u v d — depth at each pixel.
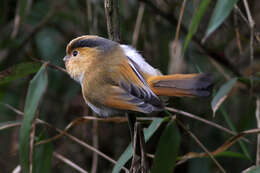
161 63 9.63
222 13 6.15
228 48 10.31
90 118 6.95
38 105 6.53
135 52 6.47
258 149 6.99
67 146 10.70
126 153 6.42
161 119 6.73
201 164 9.27
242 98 9.62
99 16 10.41
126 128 10.82
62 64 10.84
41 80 6.59
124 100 5.78
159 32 9.91
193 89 5.38
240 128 8.63
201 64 9.55
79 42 6.86
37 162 6.95
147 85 5.62
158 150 6.58
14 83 11.09
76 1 10.45
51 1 10.95
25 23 10.81
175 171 9.66
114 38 6.32
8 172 10.96
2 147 11.21
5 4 9.73
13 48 10.55
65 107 10.64
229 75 9.66
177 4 9.52
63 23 11.20
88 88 6.36
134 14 10.21
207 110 9.69
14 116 10.81
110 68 6.24
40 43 10.98
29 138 6.40
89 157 10.64
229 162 9.34
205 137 9.55
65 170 10.48
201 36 9.89
